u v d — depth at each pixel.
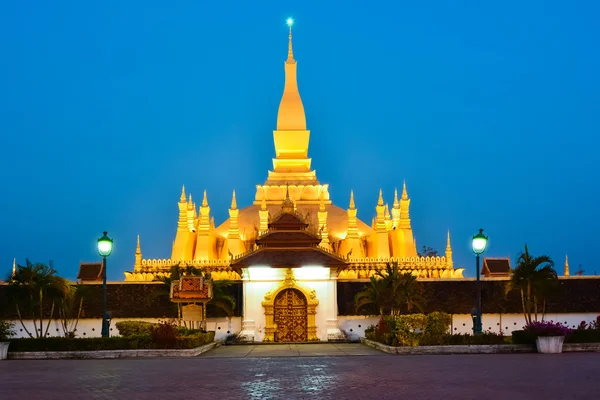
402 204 84.12
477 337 44.88
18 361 40.78
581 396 24.97
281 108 93.12
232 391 26.78
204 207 81.44
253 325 57.56
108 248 45.91
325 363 36.91
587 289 60.78
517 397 24.84
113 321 58.97
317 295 58.12
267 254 58.28
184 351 43.28
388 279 57.50
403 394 25.77
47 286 51.00
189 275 58.66
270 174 90.75
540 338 42.84
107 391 27.12
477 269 46.78
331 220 86.44
